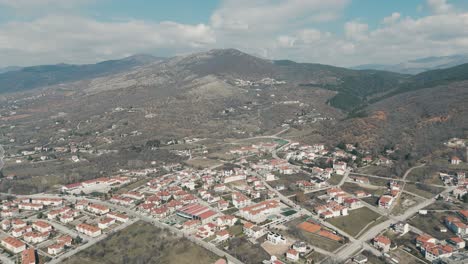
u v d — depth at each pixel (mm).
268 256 197250
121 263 199625
